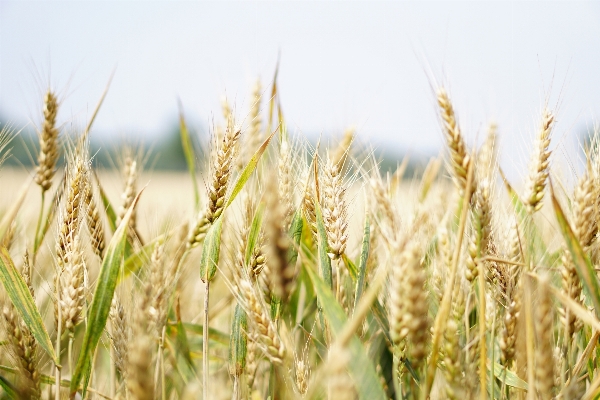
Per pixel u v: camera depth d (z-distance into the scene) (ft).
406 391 2.26
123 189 2.73
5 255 2.19
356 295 2.23
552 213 2.58
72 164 2.44
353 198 2.38
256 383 2.36
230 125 2.35
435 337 1.94
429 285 2.25
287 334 2.38
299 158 2.53
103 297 2.16
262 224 2.30
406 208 2.55
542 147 2.25
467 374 2.07
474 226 2.15
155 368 2.23
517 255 2.23
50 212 2.59
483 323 2.00
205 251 2.27
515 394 2.26
